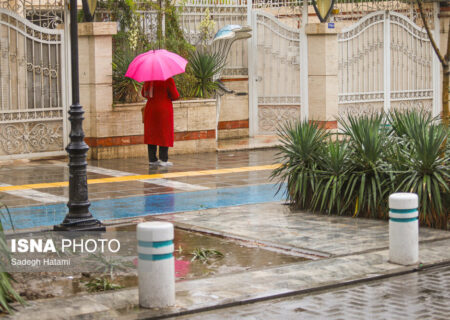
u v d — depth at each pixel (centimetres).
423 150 970
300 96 1902
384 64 2025
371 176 1031
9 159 1516
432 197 958
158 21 1753
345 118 1948
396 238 787
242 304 662
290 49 1909
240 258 818
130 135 1638
